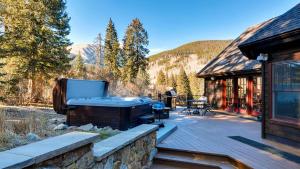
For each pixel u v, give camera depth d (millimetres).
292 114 5457
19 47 13828
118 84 21797
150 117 6977
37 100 14164
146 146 4672
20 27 15508
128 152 3889
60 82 7312
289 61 5547
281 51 5801
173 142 5629
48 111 8984
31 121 4141
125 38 30812
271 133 5957
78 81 7766
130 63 29109
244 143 5590
